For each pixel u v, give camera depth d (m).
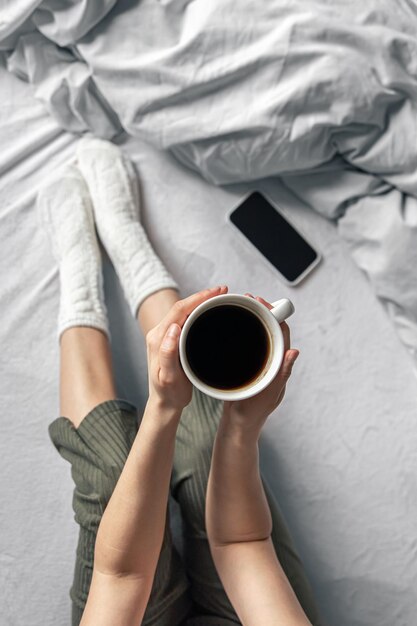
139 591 0.78
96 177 1.29
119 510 0.76
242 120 1.17
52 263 1.28
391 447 1.27
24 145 1.29
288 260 1.30
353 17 1.15
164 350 0.64
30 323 1.26
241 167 1.25
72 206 1.28
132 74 1.20
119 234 1.24
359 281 1.30
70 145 1.32
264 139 1.19
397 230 1.21
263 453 1.25
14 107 1.30
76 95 1.25
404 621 1.22
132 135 1.31
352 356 1.29
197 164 1.27
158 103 1.20
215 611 1.06
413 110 1.17
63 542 1.21
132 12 1.20
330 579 1.22
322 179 1.28
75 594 1.01
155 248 1.30
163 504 0.78
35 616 1.19
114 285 1.29
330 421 1.27
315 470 1.25
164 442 0.73
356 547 1.24
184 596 1.06
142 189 1.33
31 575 1.20
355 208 1.26
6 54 1.29
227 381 0.65
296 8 1.15
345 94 1.14
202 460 1.04
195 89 1.19
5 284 1.26
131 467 0.75
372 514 1.25
